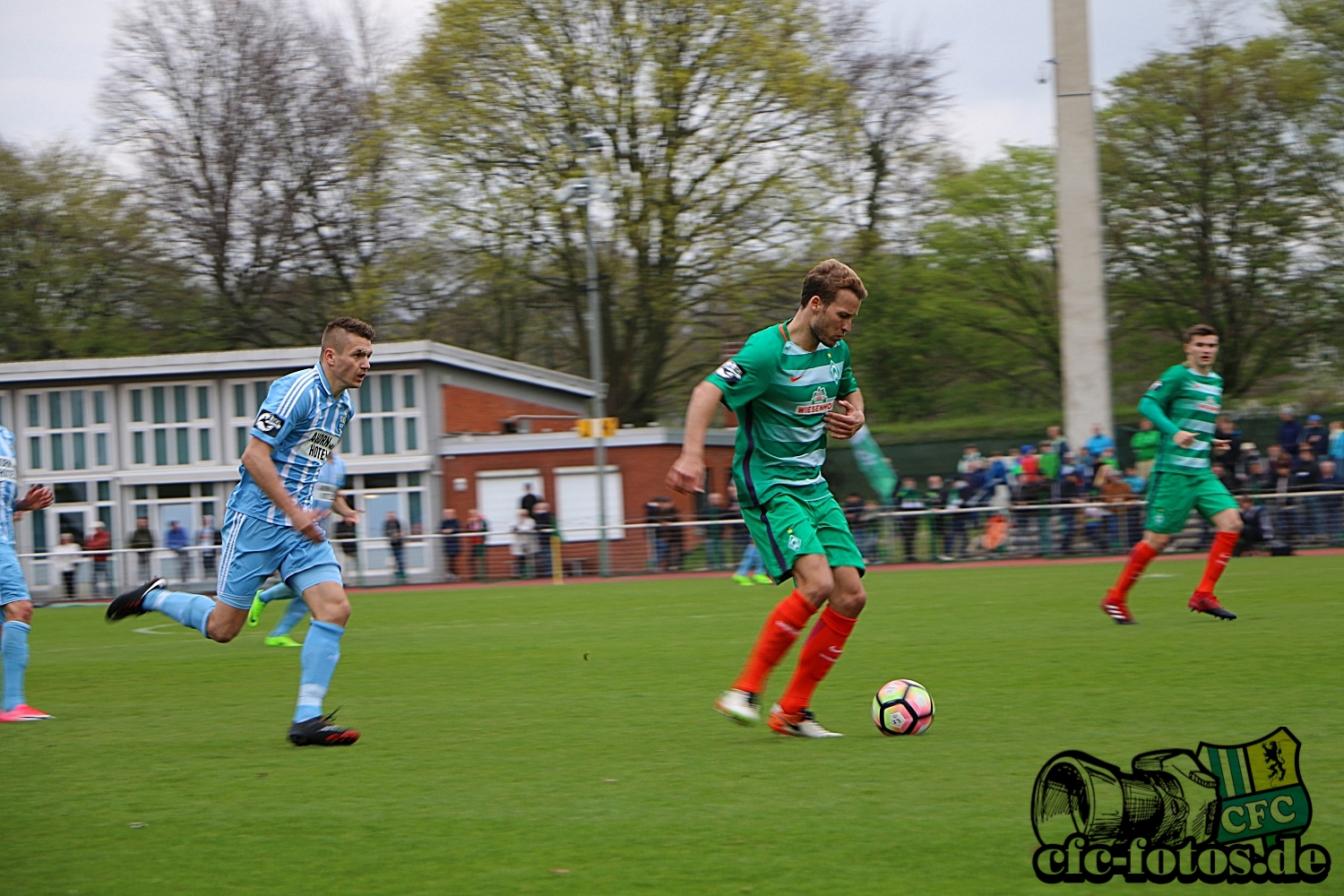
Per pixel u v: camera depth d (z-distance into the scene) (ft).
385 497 201.77
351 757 39.50
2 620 51.60
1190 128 224.74
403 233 246.06
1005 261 272.72
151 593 45.29
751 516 40.96
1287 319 237.25
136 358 203.31
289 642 85.97
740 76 203.92
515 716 47.67
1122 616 73.67
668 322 220.84
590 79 202.18
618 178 205.05
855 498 159.53
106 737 45.32
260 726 47.32
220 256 254.27
